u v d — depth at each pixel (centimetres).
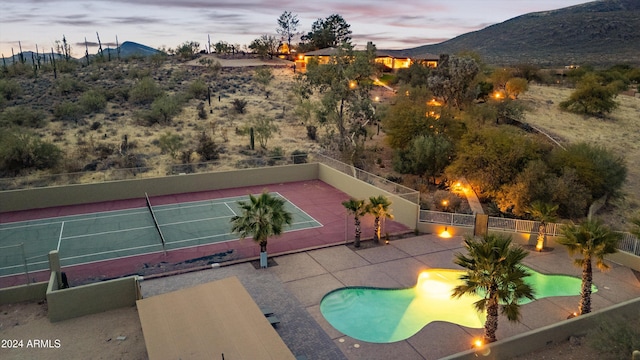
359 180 3553
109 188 3497
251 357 1333
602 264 1839
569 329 1761
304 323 1858
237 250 2602
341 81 5356
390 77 9000
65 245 2670
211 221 3080
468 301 2100
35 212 3241
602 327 1670
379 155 4925
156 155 4697
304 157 4581
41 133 5169
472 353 1554
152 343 1390
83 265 2408
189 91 7181
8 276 2289
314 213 3259
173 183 3684
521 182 3388
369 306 2048
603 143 5397
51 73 8188
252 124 5888
